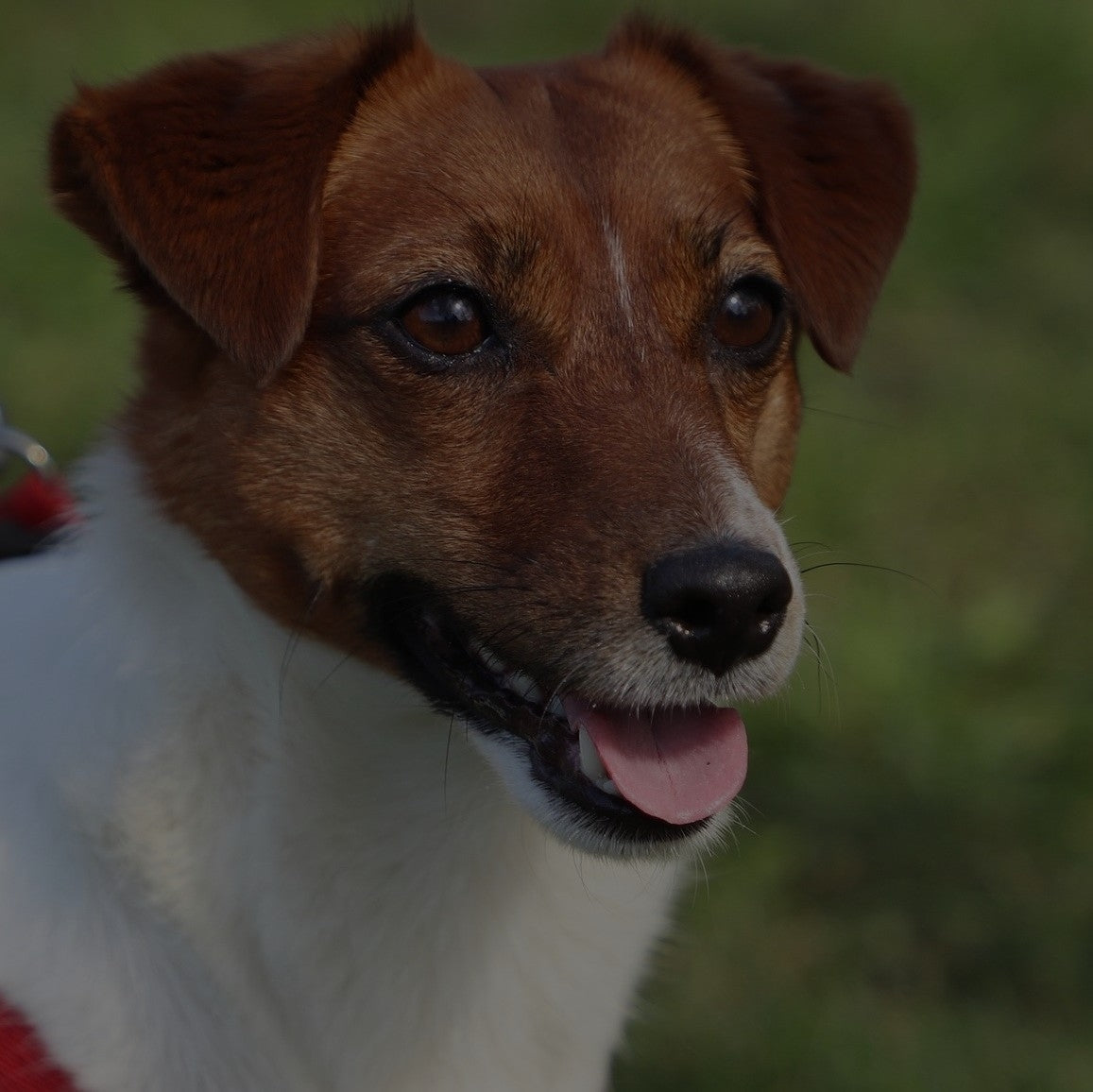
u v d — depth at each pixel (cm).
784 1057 753
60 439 1124
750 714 941
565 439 503
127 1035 509
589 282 518
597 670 484
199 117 526
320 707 522
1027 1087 752
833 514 1107
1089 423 1235
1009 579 1077
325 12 1866
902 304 1414
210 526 521
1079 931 835
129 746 513
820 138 618
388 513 516
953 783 916
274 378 512
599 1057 570
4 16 1794
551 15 1934
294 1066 527
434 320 512
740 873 843
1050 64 1753
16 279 1329
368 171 530
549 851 547
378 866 526
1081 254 1501
